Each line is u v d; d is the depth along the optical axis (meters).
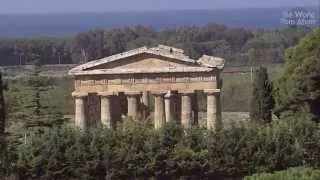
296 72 162.50
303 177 105.88
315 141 133.62
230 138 129.38
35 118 156.25
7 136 139.75
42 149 126.38
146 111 163.38
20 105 162.75
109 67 153.38
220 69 155.12
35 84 162.12
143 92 153.50
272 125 139.50
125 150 126.50
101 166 126.38
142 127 132.38
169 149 128.00
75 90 154.38
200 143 129.50
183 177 128.88
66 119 166.62
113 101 155.88
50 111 158.62
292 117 153.12
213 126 138.00
